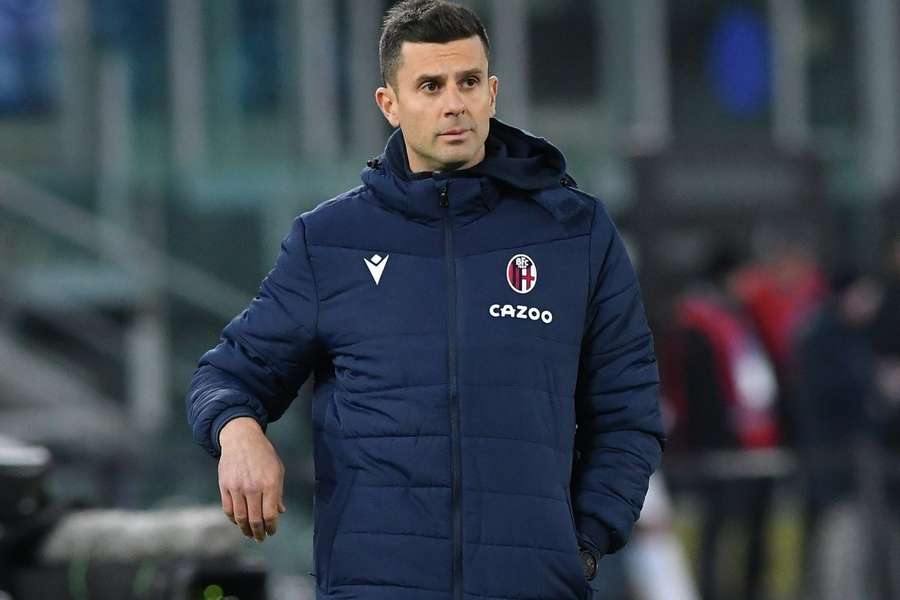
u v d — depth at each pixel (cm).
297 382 1202
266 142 4847
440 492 1121
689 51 5294
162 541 1944
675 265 3525
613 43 5250
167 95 4828
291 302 1170
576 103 5228
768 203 3619
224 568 1911
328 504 1158
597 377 1190
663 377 3188
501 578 1117
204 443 1170
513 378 1136
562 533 1133
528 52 5200
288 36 4912
